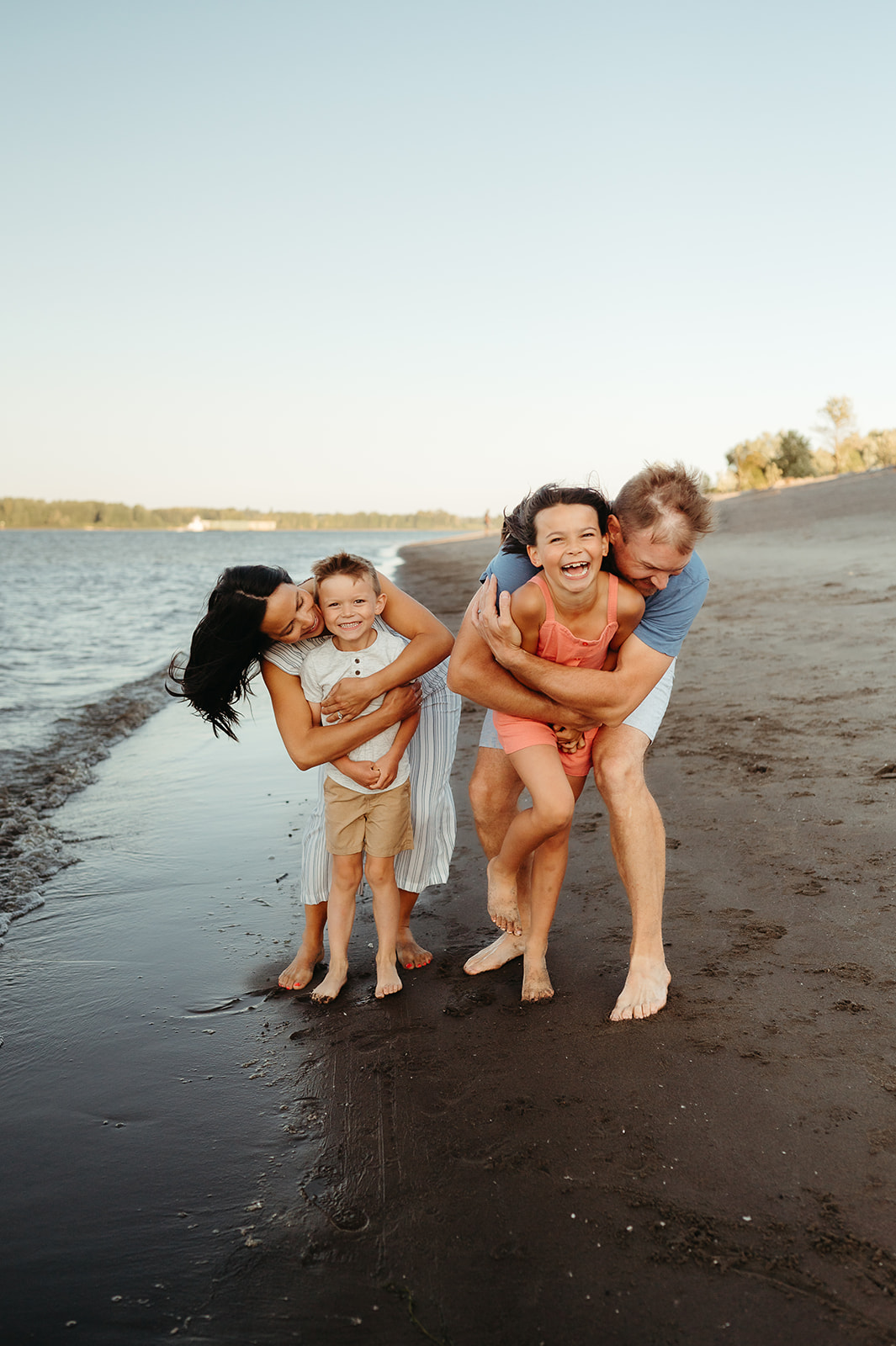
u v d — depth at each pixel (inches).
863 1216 68.1
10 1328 61.8
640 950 102.1
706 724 215.2
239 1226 71.5
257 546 4042.8
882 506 888.9
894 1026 91.8
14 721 306.5
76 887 151.0
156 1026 105.2
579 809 173.3
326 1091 89.8
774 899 122.1
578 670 98.5
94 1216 73.3
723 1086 85.0
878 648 275.9
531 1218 70.4
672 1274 64.2
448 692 124.7
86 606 910.4
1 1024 106.7
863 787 158.6
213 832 177.5
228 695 115.2
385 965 112.0
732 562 593.6
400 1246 68.4
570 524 91.5
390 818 113.0
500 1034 98.2
